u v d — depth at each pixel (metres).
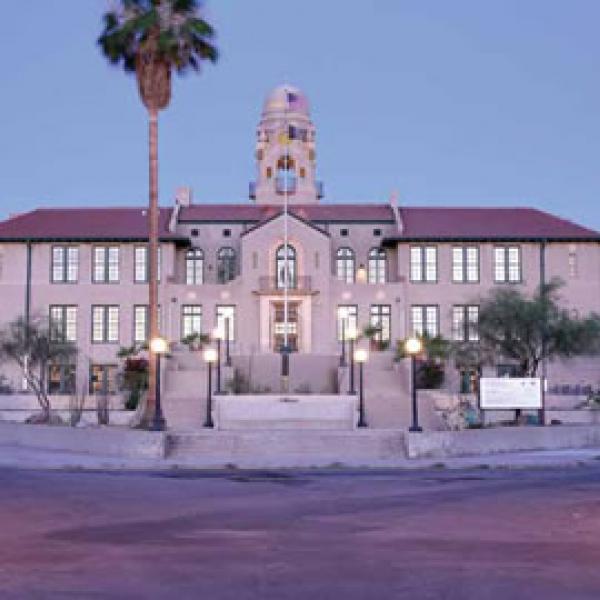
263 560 12.93
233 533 15.68
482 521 17.39
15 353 58.16
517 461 34.59
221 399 49.25
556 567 12.42
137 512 18.77
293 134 73.81
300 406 49.31
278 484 25.62
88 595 10.52
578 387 63.00
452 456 36.84
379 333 67.12
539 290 60.97
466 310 68.12
